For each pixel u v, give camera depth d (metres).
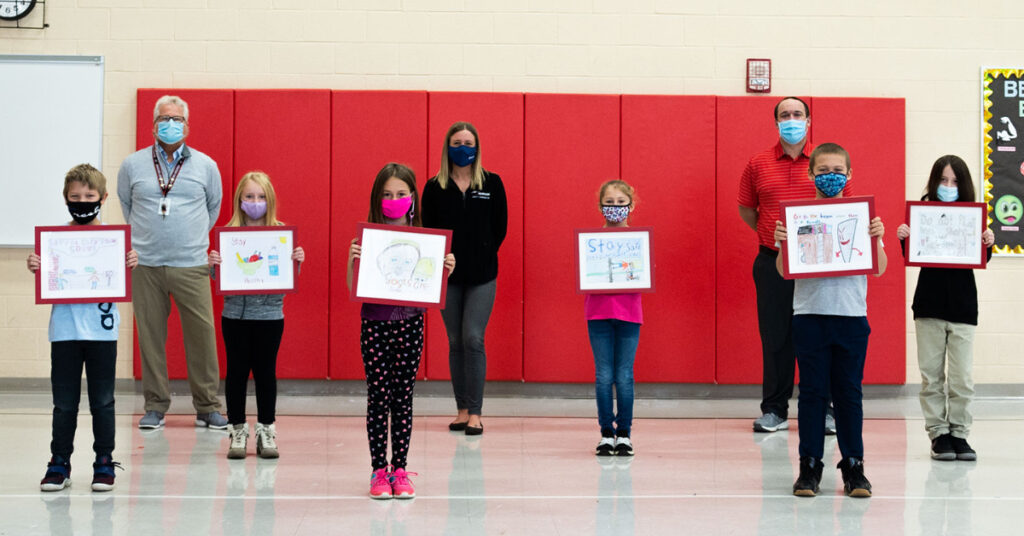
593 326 5.07
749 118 6.77
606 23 6.83
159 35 6.71
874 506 3.90
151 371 5.58
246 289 4.71
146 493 4.02
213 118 6.64
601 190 5.25
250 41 6.74
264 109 6.66
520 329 6.74
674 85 6.84
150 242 5.54
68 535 3.39
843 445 4.11
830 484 4.31
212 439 5.26
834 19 6.87
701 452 5.03
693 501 3.96
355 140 6.68
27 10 6.64
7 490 4.05
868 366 6.79
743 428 5.77
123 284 4.14
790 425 5.89
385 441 4.04
